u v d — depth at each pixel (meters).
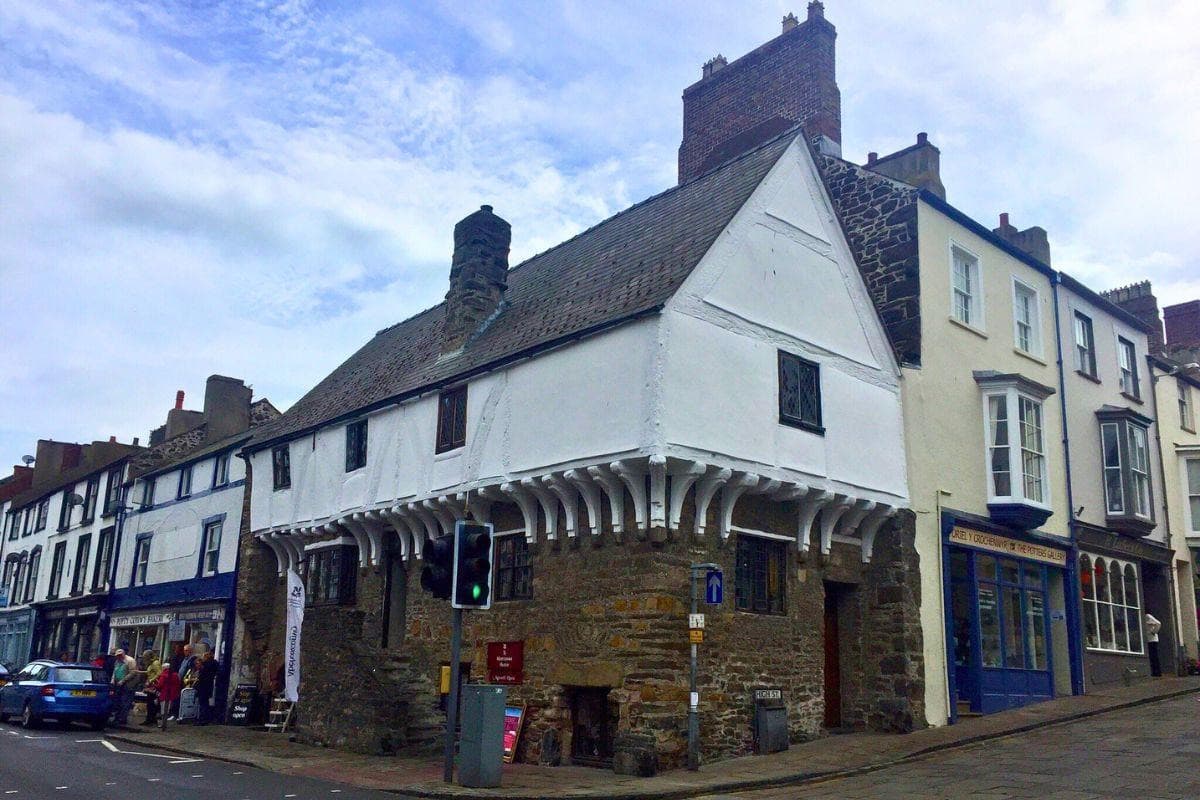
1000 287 20.50
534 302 18.14
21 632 40.00
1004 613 18.41
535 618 14.80
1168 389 26.64
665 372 12.95
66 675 20.45
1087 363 23.14
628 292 14.57
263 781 12.33
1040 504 18.77
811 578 15.48
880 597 16.28
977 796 10.34
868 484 15.92
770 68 22.56
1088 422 22.39
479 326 18.98
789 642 14.80
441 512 17.00
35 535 41.03
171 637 24.38
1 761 13.60
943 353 18.38
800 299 15.50
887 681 15.88
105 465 34.44
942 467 17.67
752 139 21.05
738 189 15.26
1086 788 10.48
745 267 14.58
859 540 16.59
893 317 18.17
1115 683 21.03
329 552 20.55
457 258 19.69
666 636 12.78
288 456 22.59
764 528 14.75
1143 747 13.09
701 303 13.70
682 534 13.30
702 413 13.32
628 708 12.77
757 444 14.05
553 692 14.16
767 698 14.08
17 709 20.97
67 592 35.81
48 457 44.69
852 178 19.53
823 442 15.22
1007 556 18.77
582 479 13.84
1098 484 22.23
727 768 12.53
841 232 16.62
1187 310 32.97
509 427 15.38
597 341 14.04
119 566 31.83
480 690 11.78
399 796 11.17
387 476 18.33
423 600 17.72
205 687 22.53
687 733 12.77
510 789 11.30
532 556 15.17
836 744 14.38
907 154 20.86
